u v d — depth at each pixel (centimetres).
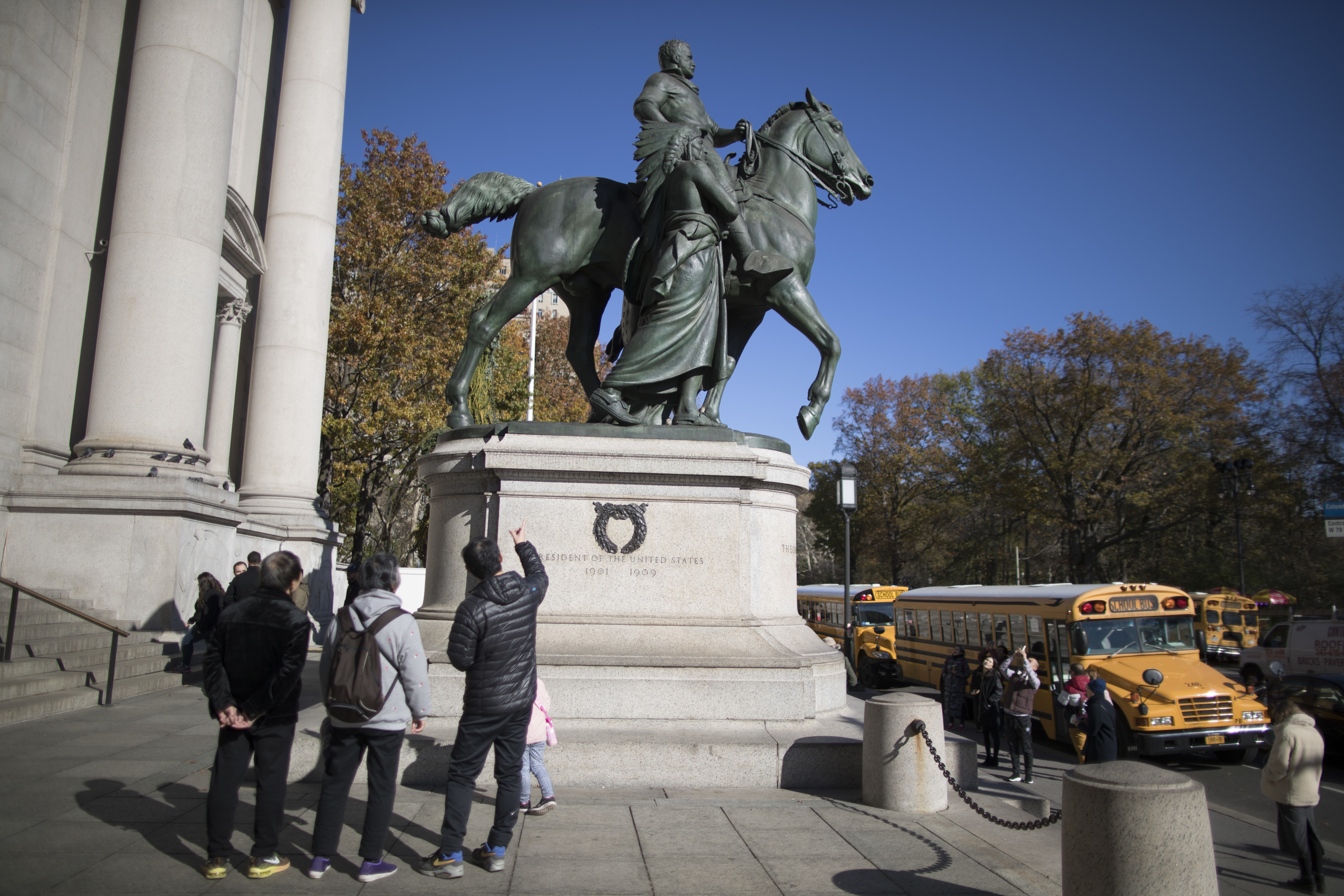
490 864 468
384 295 2839
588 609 725
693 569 741
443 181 2981
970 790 701
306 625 461
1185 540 3984
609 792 630
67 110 1505
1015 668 1113
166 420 1391
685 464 745
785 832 553
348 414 2825
